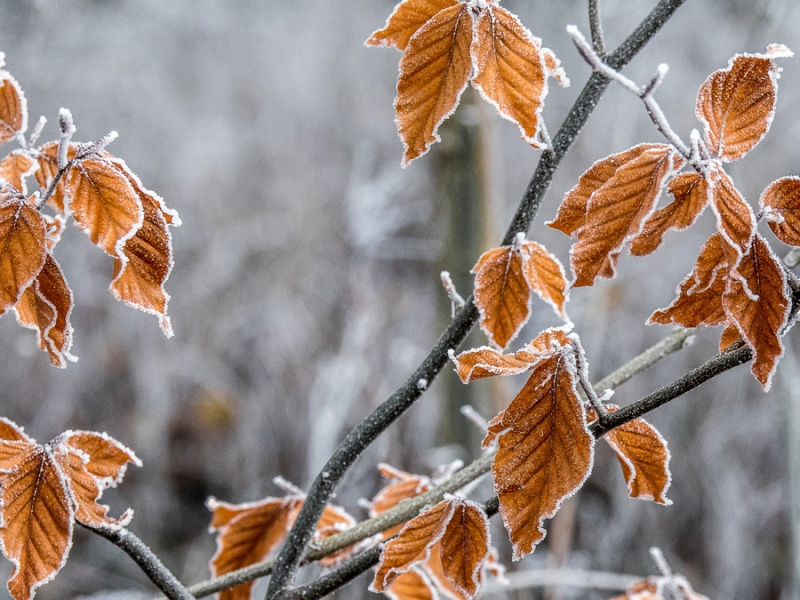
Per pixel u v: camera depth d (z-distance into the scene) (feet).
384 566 2.91
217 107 24.14
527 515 2.53
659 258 14.65
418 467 11.48
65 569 13.23
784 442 6.08
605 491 12.95
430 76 2.58
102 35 23.22
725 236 2.31
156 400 15.28
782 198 2.55
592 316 10.14
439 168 7.55
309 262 17.03
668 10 2.78
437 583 3.96
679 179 2.51
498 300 3.15
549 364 2.56
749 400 12.87
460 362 2.66
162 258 2.69
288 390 14.79
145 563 3.18
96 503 3.02
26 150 3.09
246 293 17.06
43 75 19.66
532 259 3.09
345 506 10.94
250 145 21.81
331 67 24.22
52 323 2.74
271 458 14.56
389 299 14.61
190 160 20.88
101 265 16.78
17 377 15.03
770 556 11.94
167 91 23.50
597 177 2.67
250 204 19.76
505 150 18.08
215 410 15.49
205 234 18.57
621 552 12.19
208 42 25.64
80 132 20.51
